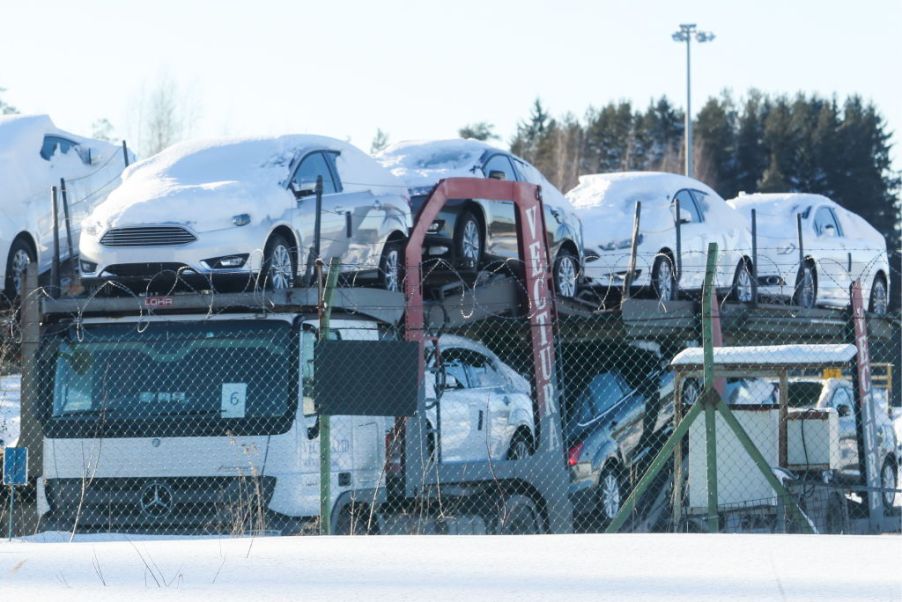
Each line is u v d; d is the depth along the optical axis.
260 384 37.75
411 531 39.81
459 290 47.66
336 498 37.66
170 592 25.05
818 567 26.62
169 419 38.38
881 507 54.03
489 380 44.75
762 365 43.94
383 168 51.34
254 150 46.41
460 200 52.16
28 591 25.47
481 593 24.36
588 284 59.28
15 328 42.78
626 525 50.34
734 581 25.12
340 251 47.44
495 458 43.81
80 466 39.09
